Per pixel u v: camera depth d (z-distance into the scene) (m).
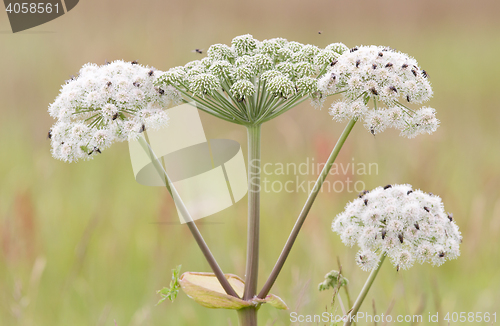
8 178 7.20
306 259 5.76
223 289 3.58
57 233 6.15
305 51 3.63
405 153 7.45
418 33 15.34
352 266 5.07
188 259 5.96
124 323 5.15
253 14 14.96
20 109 9.45
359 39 14.39
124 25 12.45
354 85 3.24
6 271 5.41
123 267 5.83
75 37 11.56
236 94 3.29
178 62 10.73
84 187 7.24
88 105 3.25
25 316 4.77
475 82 11.60
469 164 7.90
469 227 5.96
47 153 8.09
